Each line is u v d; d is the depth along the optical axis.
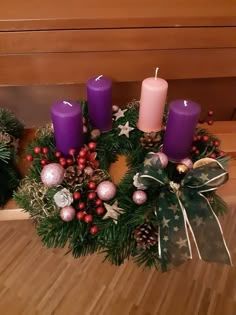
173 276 0.84
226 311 0.79
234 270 0.86
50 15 0.58
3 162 0.55
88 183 0.50
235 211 0.98
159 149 0.57
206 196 0.52
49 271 0.84
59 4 0.61
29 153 0.58
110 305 0.79
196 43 0.65
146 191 0.51
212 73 0.71
